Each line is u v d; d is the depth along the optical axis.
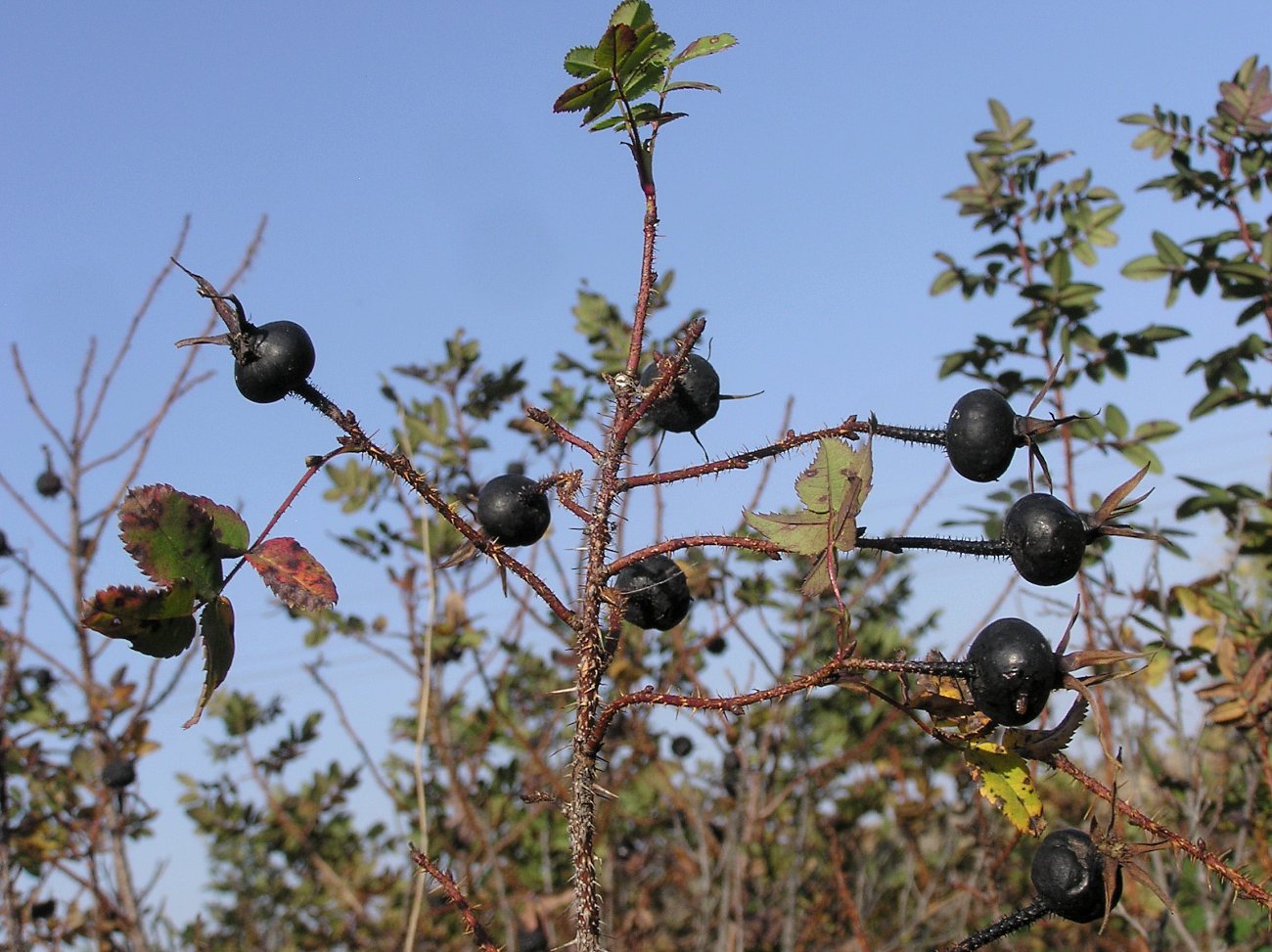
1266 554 4.02
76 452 5.12
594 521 1.79
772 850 6.07
